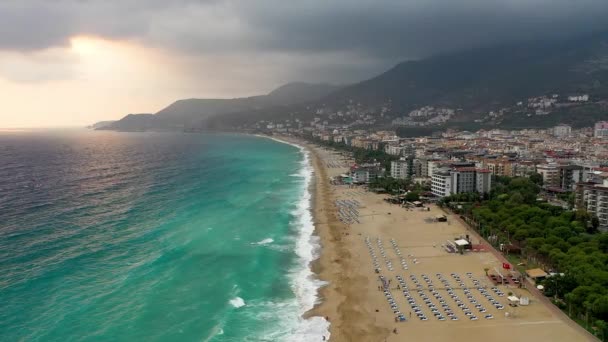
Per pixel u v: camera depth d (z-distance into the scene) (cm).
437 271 15300
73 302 12662
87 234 19212
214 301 13050
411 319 11950
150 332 11225
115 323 11581
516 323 11488
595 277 12562
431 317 12000
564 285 12756
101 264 15662
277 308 12744
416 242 18675
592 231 19438
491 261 16175
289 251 17688
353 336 11175
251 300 13225
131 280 14312
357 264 16175
